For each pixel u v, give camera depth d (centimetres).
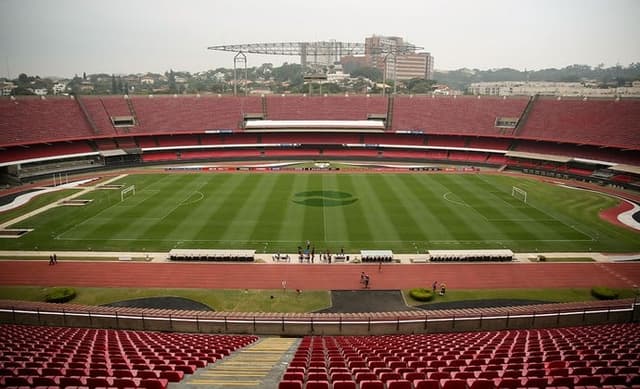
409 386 1811
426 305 4544
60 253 5750
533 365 2156
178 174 10369
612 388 1756
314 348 2800
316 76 14500
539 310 3891
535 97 12756
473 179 9981
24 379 1938
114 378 1939
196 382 1984
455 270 5341
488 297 4703
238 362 2436
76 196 8388
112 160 11475
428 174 10494
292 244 6056
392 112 13575
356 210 7500
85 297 4672
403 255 5722
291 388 1808
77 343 2852
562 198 8394
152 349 2688
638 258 5675
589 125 11206
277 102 14000
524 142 11862
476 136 12369
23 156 10244
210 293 4784
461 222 6912
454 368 2122
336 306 4522
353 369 2120
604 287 4797
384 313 4041
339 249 5891
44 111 11438
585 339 2892
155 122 12656
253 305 4538
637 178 9488
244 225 6750
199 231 6500
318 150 12950
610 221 7075
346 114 13662
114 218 7050
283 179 9838
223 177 10031
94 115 12125
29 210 7519
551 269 5359
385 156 12600
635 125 10575
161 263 5481
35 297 4669
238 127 13000
